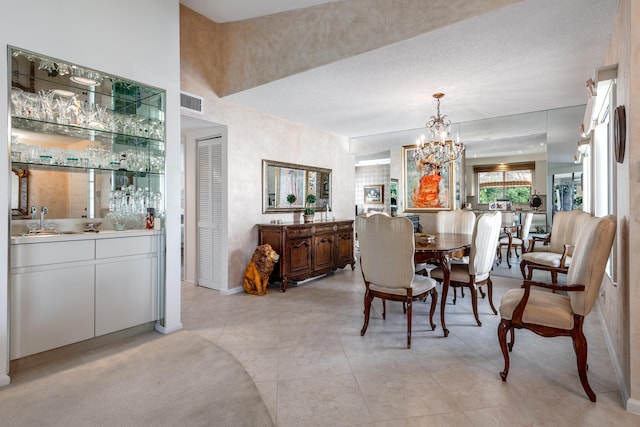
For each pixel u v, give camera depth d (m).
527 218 4.89
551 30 2.55
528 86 3.70
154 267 3.01
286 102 4.28
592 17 2.39
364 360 2.43
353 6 3.00
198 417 1.79
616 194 2.51
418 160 4.24
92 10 2.55
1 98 2.10
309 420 1.76
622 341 2.07
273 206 4.90
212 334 2.93
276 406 1.88
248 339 2.82
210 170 4.46
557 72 3.32
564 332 2.01
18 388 2.06
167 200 3.01
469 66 3.19
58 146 2.80
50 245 2.39
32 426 1.71
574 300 1.97
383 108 4.52
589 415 1.79
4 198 2.12
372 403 1.91
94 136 2.99
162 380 2.16
